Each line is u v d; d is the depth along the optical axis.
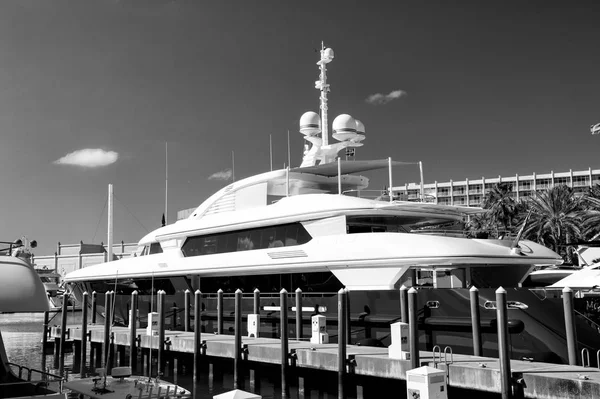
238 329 18.41
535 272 23.81
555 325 15.17
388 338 17.62
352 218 19.47
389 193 20.97
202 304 24.31
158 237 25.58
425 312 17.33
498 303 12.77
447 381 13.52
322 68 24.91
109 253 34.69
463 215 20.33
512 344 15.62
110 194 34.56
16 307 9.67
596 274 18.59
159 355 20.80
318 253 19.14
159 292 21.59
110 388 14.88
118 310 28.25
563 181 110.19
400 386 15.20
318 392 17.17
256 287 22.48
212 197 24.77
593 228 40.88
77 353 27.30
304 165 24.84
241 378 18.28
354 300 18.59
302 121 24.91
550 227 43.81
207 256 23.06
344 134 23.20
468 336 16.39
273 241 21.11
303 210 19.84
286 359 17.00
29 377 11.83
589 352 14.79
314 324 18.58
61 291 62.25
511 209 50.28
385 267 17.95
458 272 19.44
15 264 10.01
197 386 19.16
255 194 23.16
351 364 15.56
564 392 11.77
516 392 12.42
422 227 22.02
